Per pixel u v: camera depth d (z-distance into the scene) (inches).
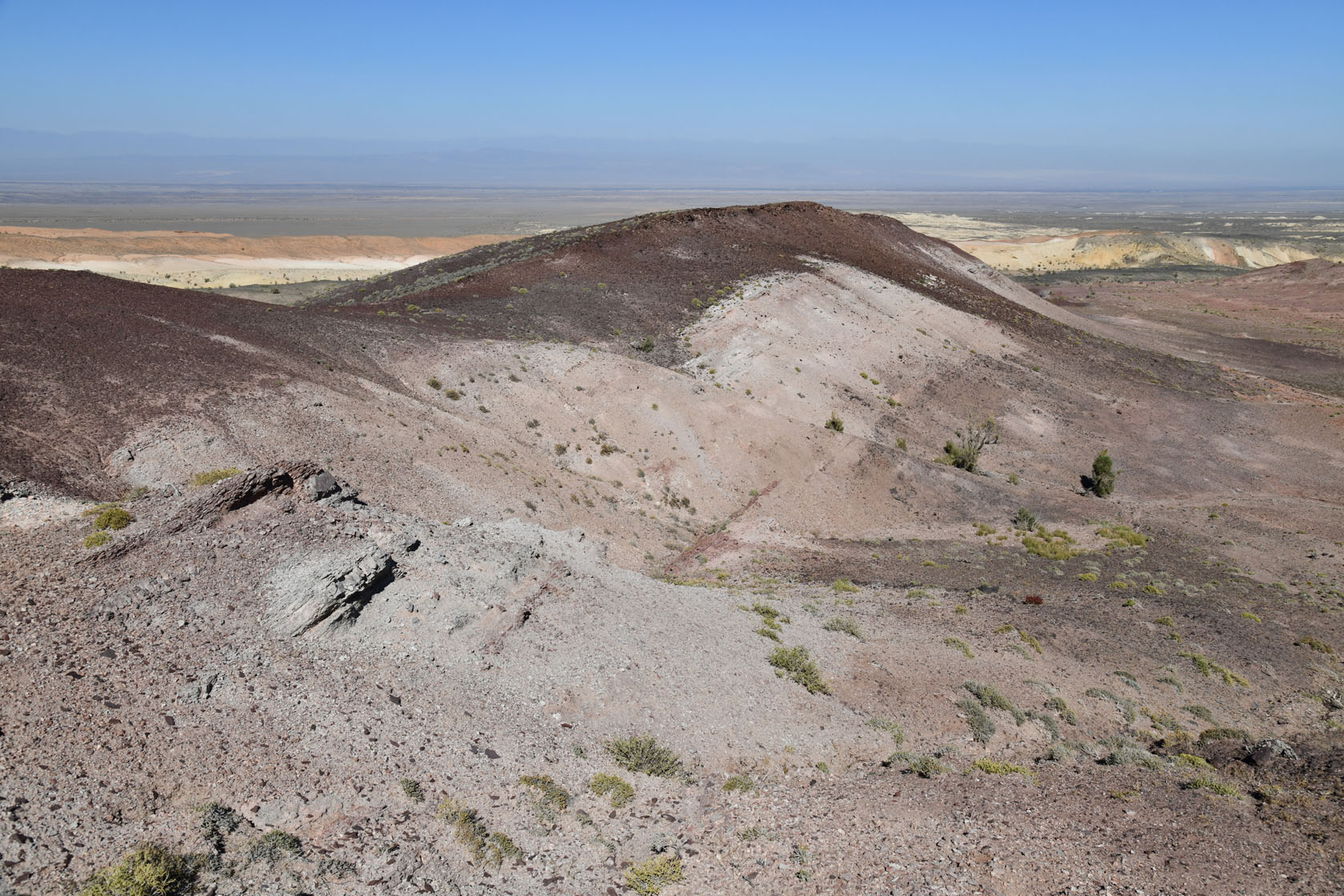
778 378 1983.3
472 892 466.3
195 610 634.8
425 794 533.0
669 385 1736.0
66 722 500.4
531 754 602.2
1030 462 1996.8
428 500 1085.1
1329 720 893.2
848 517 1529.3
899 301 2667.3
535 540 943.7
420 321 1870.1
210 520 733.9
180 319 1365.7
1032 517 1556.3
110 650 573.0
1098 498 1818.4
